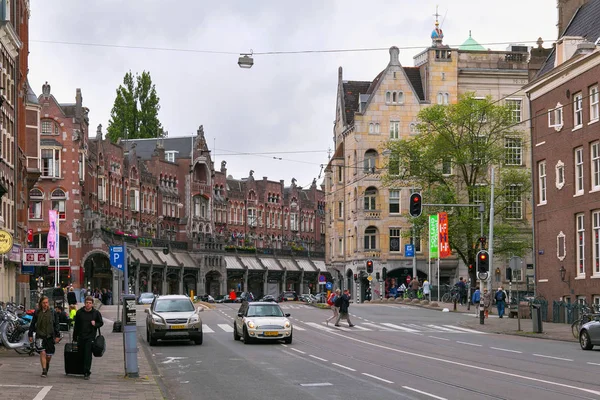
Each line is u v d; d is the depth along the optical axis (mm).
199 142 120625
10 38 49656
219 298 110312
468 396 17594
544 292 50875
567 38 48625
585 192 45812
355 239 90125
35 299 58031
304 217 152500
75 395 17953
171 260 108500
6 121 49906
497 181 70625
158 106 121438
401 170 74062
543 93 51031
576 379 20594
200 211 121812
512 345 32438
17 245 52406
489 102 71125
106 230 88812
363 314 54875
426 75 88812
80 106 86688
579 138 46438
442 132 68188
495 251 67812
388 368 23750
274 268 132000
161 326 33000
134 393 18438
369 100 88312
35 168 66000
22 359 26672
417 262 87688
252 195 136875
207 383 21094
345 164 93812
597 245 44906
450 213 67750
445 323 47094
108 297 84875
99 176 94438
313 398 17766
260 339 34781
